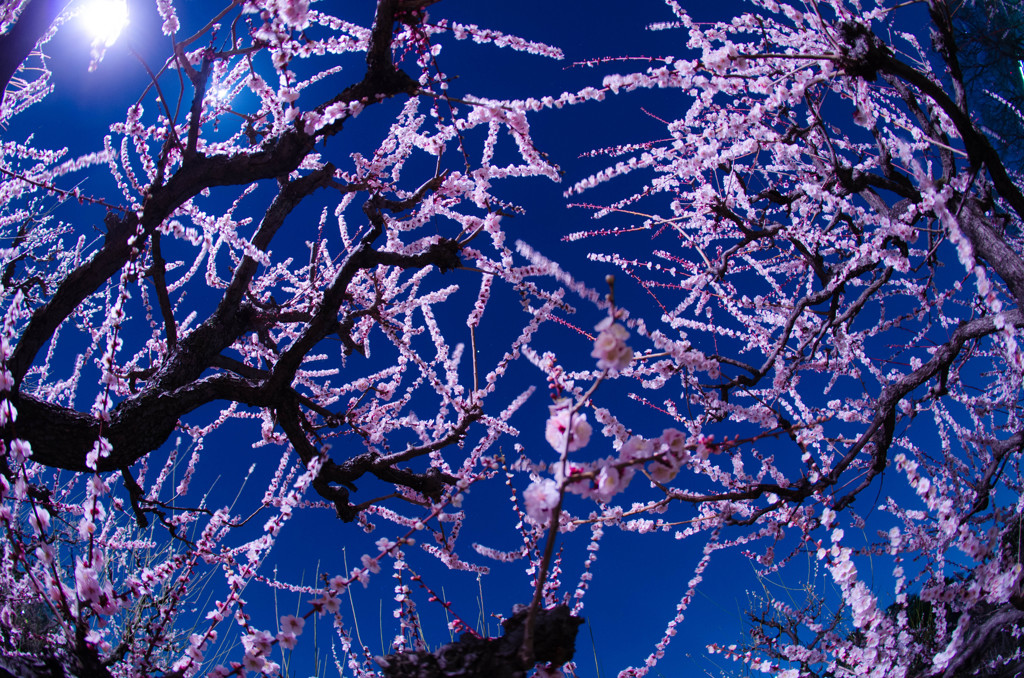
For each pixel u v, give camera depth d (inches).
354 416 102.9
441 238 86.2
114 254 80.7
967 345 115.0
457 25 77.3
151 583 73.7
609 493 46.0
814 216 120.6
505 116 79.7
